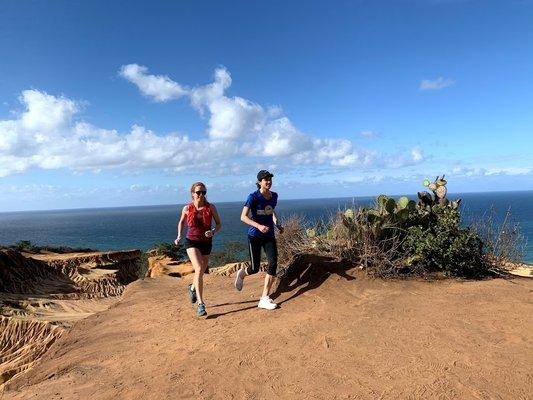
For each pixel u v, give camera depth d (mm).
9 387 5027
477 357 4270
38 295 26031
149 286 9656
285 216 8914
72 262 36031
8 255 29516
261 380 4145
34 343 15273
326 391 3844
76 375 4836
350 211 7719
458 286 6590
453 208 7742
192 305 7105
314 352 4625
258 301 6672
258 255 6391
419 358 4316
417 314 5477
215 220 6512
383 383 3904
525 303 5707
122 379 4531
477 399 3574
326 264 7250
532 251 30734
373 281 6754
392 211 7480
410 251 7285
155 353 5156
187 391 4078
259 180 6156
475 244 7277
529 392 3643
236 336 5285
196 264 6285
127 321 6777
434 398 3619
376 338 4848
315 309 5910
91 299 26875
